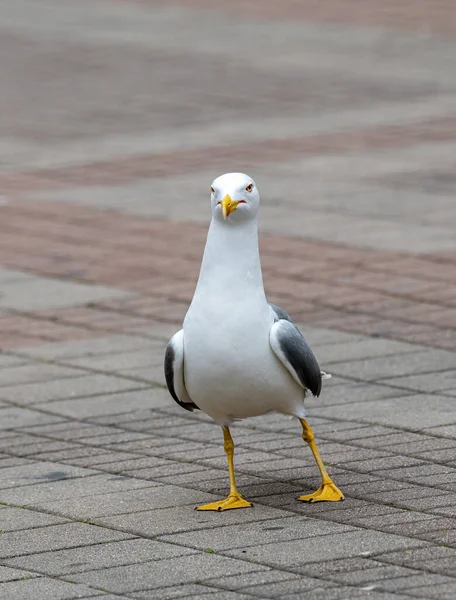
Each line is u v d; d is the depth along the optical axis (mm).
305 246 14836
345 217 16109
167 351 7734
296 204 16812
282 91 25188
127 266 14383
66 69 28328
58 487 8406
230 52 29812
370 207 16578
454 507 7613
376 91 24953
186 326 7660
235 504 7805
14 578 6824
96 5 37469
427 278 13398
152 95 25266
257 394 7613
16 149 20844
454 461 8492
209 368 7523
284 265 14070
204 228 15969
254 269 7562
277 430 9438
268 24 33875
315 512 7656
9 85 26703
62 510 7930
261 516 7637
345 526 7375
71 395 10461
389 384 10320
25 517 7836
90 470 8742
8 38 32312
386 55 29094
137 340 11875
